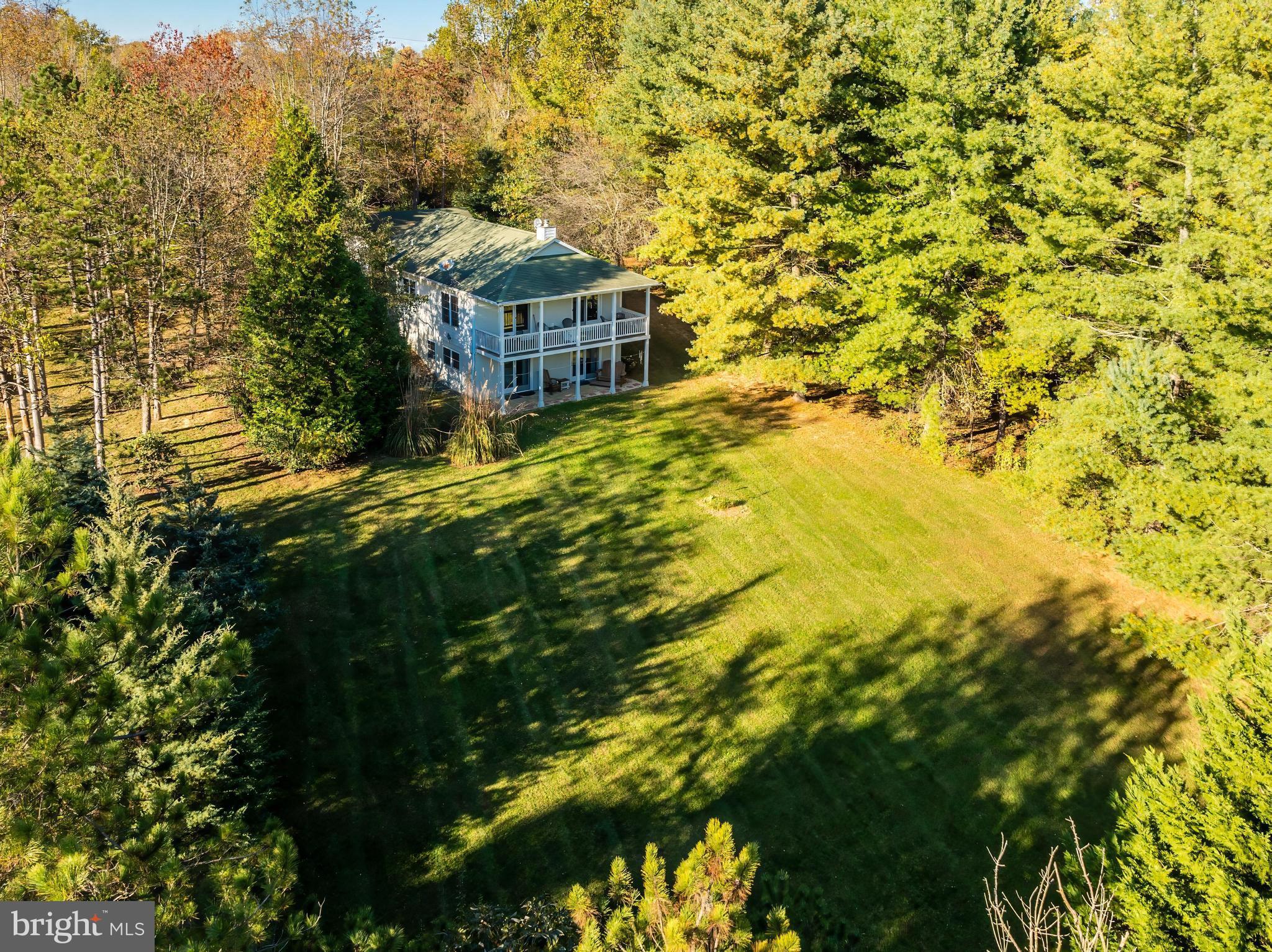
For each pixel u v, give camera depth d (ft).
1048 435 69.41
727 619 65.72
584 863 45.68
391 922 41.81
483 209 159.94
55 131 83.51
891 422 98.68
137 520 47.01
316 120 142.00
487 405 92.58
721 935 21.65
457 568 71.26
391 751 52.31
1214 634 54.85
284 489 84.02
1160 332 67.82
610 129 133.49
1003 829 48.47
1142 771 36.50
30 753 22.98
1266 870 30.63
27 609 25.43
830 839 47.55
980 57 78.28
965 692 58.70
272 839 28.76
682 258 102.42
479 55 222.89
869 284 88.38
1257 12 59.00
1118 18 66.80
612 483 86.33
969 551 75.15
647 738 54.29
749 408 106.11
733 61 89.04
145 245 80.59
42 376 86.22
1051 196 75.00
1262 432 54.95
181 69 135.13
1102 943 26.35
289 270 81.30
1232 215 58.59
